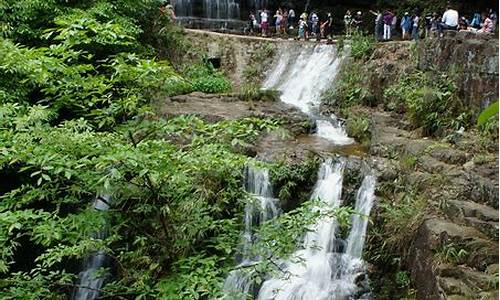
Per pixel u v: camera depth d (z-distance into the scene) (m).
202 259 4.56
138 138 4.67
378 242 8.12
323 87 15.15
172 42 16.81
